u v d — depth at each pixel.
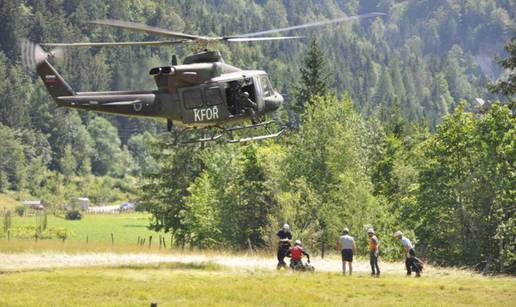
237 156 123.56
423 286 59.56
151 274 62.31
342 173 115.19
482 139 108.81
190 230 124.00
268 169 118.44
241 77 62.53
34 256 73.19
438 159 113.31
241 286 57.06
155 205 135.75
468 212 106.31
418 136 171.38
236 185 121.56
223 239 119.12
